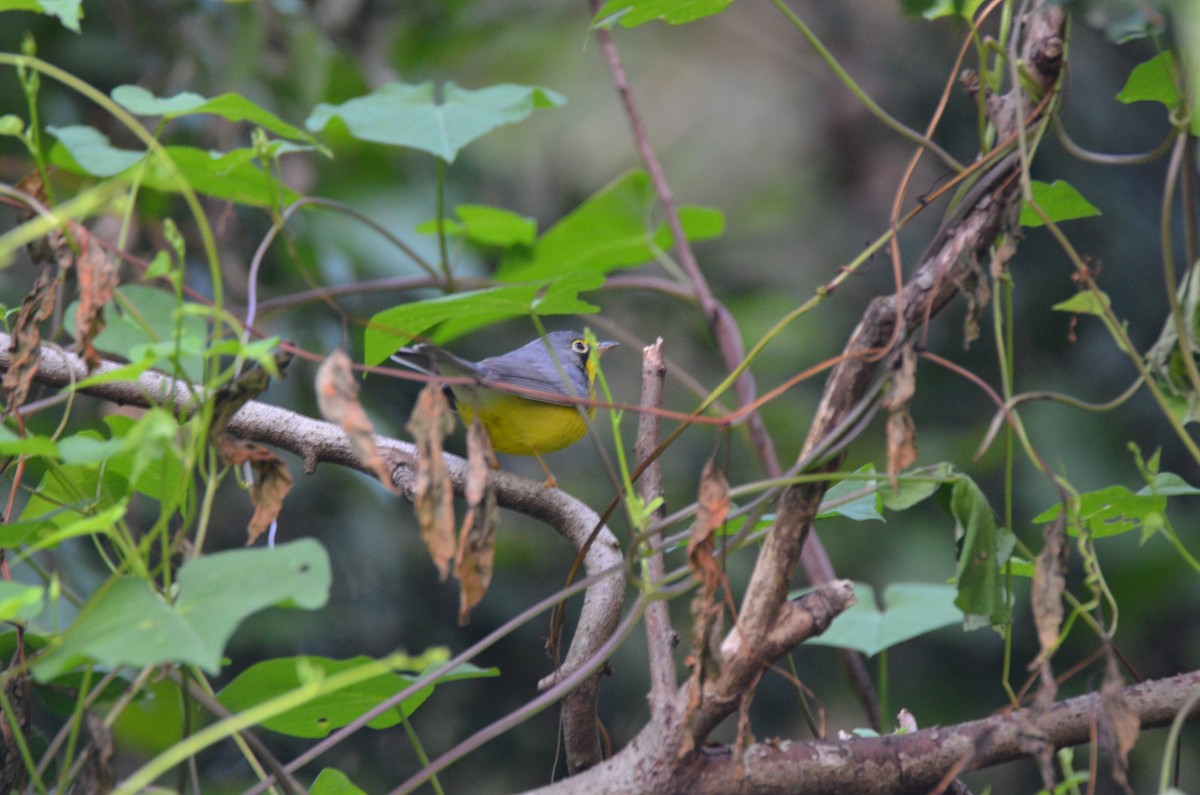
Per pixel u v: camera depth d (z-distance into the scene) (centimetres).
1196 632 1310
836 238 1636
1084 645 1316
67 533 347
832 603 414
